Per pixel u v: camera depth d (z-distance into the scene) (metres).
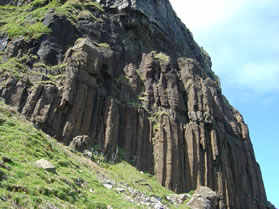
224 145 67.56
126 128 52.09
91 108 48.12
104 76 55.31
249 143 83.38
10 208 15.12
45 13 59.00
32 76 46.41
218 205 55.94
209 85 74.88
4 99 40.75
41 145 28.56
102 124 48.69
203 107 66.50
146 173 48.94
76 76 48.09
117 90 56.66
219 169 60.41
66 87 45.78
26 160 22.97
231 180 62.84
